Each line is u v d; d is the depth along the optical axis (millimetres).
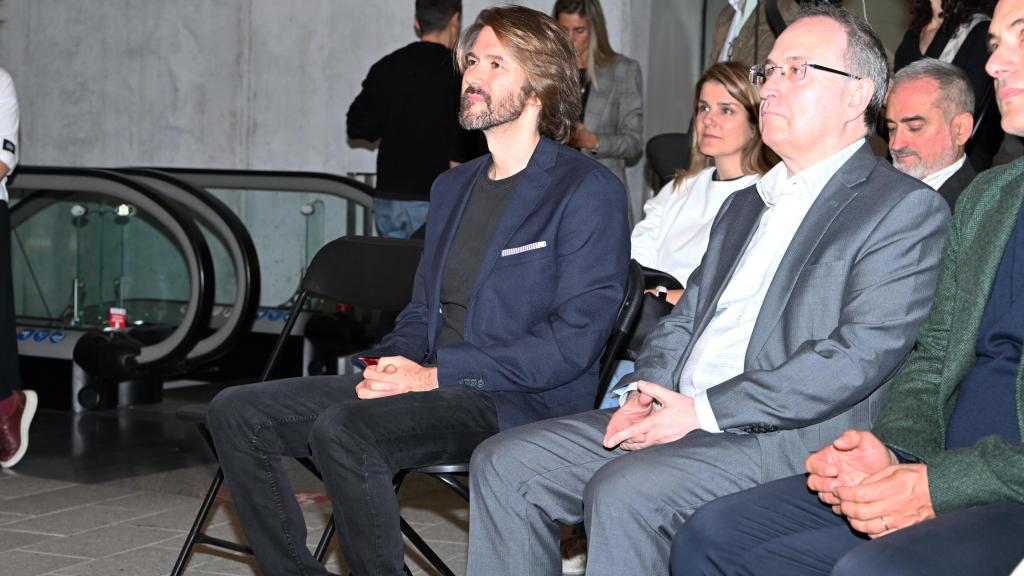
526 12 2861
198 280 5918
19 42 8820
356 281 3303
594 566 2279
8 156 4703
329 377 2932
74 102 8695
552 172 2809
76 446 5336
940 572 1782
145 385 6516
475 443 2650
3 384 4844
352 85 7855
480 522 2475
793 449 2348
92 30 8609
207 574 3469
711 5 6723
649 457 2326
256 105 8156
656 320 3176
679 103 6789
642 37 6746
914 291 2283
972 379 2127
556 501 2451
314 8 7938
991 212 2158
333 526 3020
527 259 2750
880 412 2271
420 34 5457
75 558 3613
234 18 8180
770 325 2404
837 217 2395
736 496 2188
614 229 2734
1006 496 1887
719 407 2322
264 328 7043
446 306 2906
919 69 3279
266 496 2793
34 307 6648
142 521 4059
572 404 2795
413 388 2678
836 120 2434
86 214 6527
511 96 2801
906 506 1937
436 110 5359
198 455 5188
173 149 8422
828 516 2135
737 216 2670
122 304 6500
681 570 2137
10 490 4496
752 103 3566
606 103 5363
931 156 3252
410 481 4715
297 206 6910
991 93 3635
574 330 2654
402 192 5430
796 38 2455
